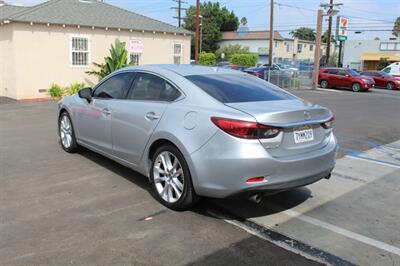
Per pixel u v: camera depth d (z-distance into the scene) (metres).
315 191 5.46
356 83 27.72
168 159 4.65
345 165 6.93
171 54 22.53
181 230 4.10
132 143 5.18
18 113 12.55
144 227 4.14
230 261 3.54
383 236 4.13
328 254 3.72
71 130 6.85
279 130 4.07
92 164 6.36
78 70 18.67
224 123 4.01
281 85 27.69
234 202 4.91
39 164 6.34
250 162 3.91
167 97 4.84
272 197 5.16
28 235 3.90
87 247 3.70
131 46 20.47
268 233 4.11
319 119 4.49
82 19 18.62
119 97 5.59
